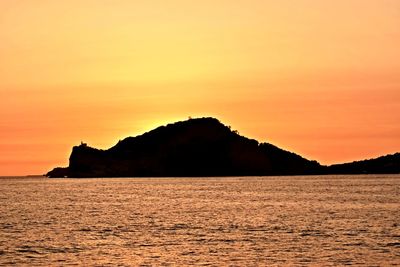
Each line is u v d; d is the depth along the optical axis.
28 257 76.69
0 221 121.88
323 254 77.56
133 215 135.25
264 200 189.00
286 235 95.19
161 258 75.75
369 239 89.56
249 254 78.12
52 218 128.50
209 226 109.75
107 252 80.12
